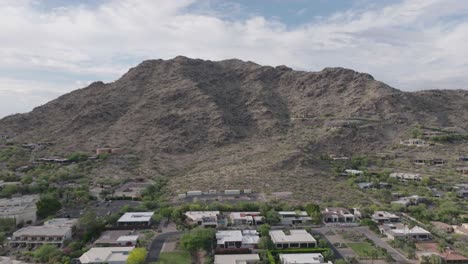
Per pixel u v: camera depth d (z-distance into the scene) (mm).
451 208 131125
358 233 112188
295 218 122250
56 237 102688
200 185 168125
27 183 162625
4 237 105188
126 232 111688
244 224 119438
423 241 104875
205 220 118250
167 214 124688
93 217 116062
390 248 100438
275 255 94438
